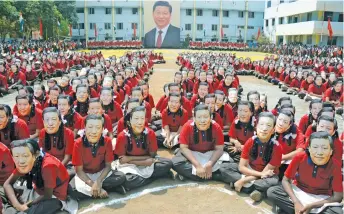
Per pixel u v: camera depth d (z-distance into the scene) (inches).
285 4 1907.0
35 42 1525.6
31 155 167.2
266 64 810.2
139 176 218.7
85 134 200.1
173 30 2121.1
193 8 2172.7
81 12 2167.8
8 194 177.9
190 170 227.9
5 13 1382.9
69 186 198.1
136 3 2135.8
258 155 209.3
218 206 199.8
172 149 291.9
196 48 2043.6
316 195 180.4
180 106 288.4
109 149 205.6
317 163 172.2
